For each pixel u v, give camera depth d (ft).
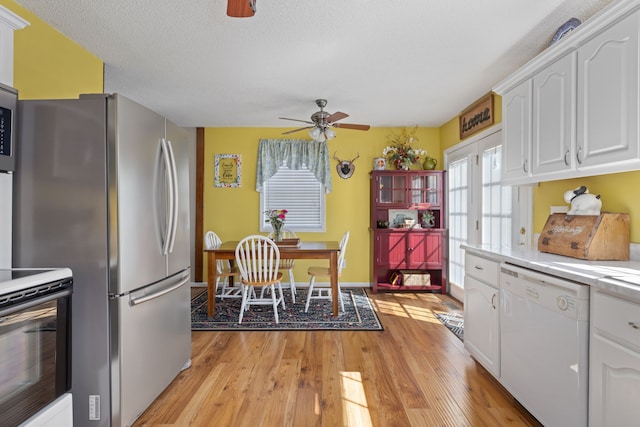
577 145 6.03
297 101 12.57
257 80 10.55
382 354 8.84
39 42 7.20
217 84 10.88
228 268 14.29
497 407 6.44
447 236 15.60
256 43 8.25
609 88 5.30
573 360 4.76
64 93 7.90
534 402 5.68
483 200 12.32
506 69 9.78
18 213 5.44
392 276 15.89
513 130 8.11
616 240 6.09
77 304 5.41
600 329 4.39
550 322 5.27
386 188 15.66
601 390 4.35
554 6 6.72
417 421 6.02
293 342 9.66
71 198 5.41
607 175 6.73
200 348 9.26
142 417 6.16
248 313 12.39
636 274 4.69
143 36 7.91
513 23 7.34
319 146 16.46
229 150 16.57
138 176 5.95
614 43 5.20
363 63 9.36
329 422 6.00
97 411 5.39
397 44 8.29
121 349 5.45
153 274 6.40
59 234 5.41
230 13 5.21
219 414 6.26
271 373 7.82
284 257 11.91
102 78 9.23
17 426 3.71
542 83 7.01
